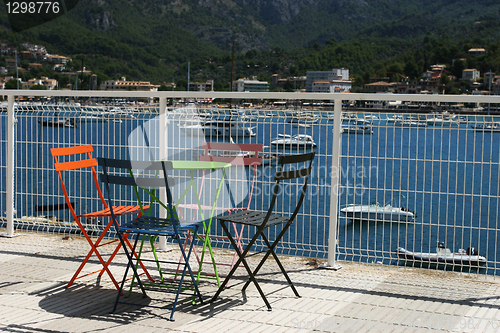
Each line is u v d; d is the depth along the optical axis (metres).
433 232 11.65
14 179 4.73
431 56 148.88
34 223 4.70
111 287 3.20
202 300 2.90
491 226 12.52
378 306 2.85
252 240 2.86
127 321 2.59
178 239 2.72
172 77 157.38
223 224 2.95
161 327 2.51
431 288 3.20
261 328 2.50
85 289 3.15
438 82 131.25
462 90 130.38
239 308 2.81
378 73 142.00
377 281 3.36
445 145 17.92
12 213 4.60
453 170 19.58
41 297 2.98
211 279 3.40
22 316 2.65
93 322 2.57
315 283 3.30
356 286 3.24
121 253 4.07
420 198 15.34
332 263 3.66
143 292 3.00
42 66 108.31
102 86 127.81
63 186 3.10
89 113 4.35
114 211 3.22
